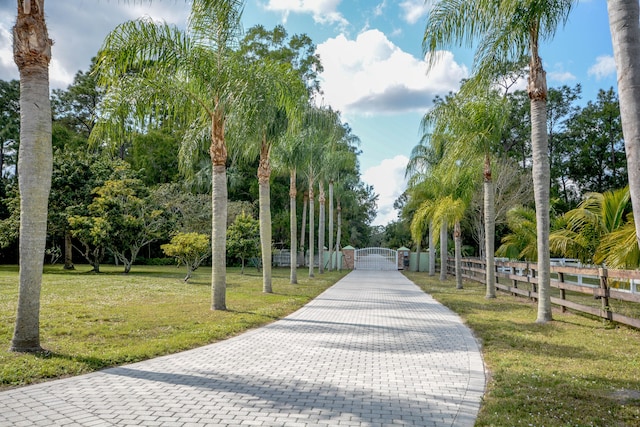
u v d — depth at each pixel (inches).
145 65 373.4
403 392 181.6
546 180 354.3
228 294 542.9
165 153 1336.1
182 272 960.9
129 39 355.3
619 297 314.3
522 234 753.0
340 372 211.3
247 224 921.5
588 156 1268.5
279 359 236.2
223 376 202.7
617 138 1243.2
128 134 385.7
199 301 463.2
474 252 1371.8
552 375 200.4
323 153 823.7
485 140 521.0
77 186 892.6
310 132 700.7
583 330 316.2
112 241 845.2
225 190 414.0
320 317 385.7
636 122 128.6
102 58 347.6
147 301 454.0
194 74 386.0
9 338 262.1
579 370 209.0
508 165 986.7
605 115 1255.5
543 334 301.0
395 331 320.5
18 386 183.5
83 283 636.1
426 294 595.2
